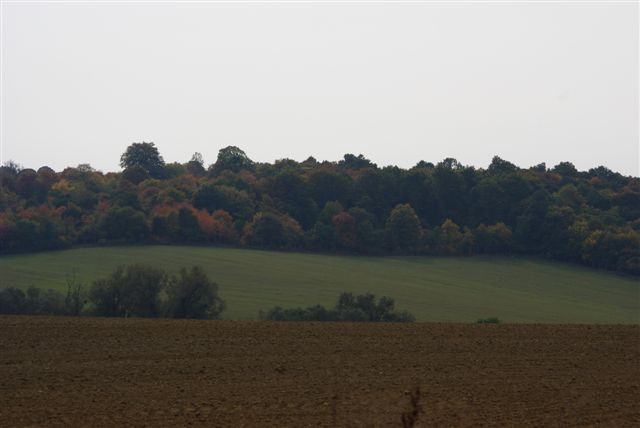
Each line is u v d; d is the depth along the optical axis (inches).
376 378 1611.7
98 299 3265.3
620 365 1840.6
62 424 1193.4
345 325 2295.8
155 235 6003.9
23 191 6870.1
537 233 6373.0
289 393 1448.1
